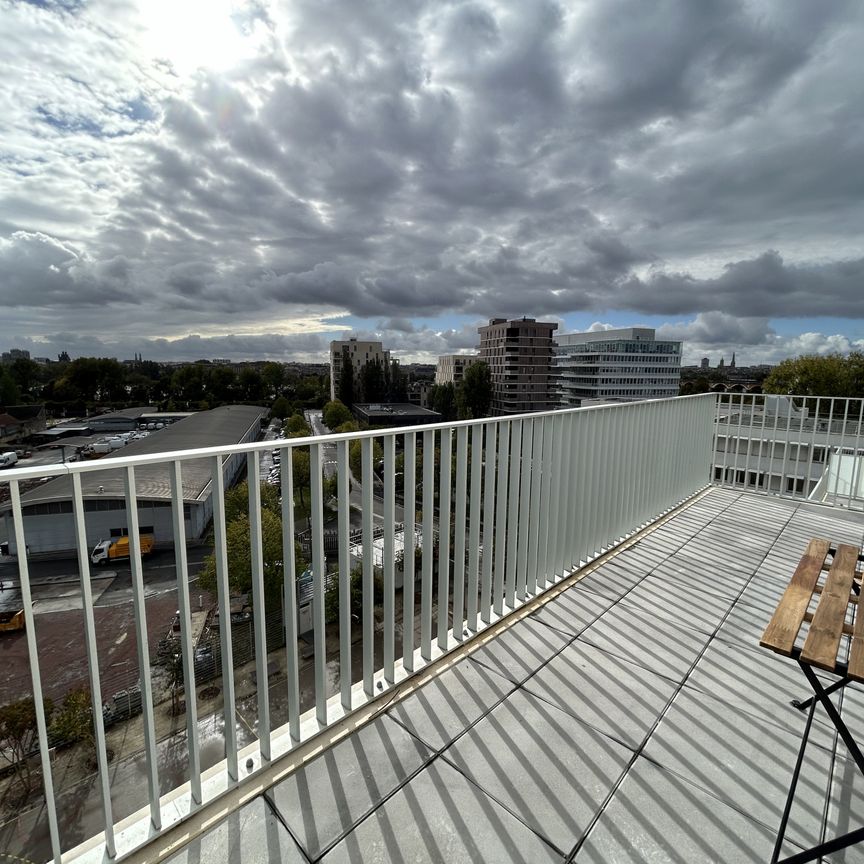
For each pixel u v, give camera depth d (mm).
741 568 3016
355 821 1270
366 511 1657
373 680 1733
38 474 903
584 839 1229
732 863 1169
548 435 2580
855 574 1537
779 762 1492
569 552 2869
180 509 1172
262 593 1364
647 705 1751
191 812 1259
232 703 1331
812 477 5488
